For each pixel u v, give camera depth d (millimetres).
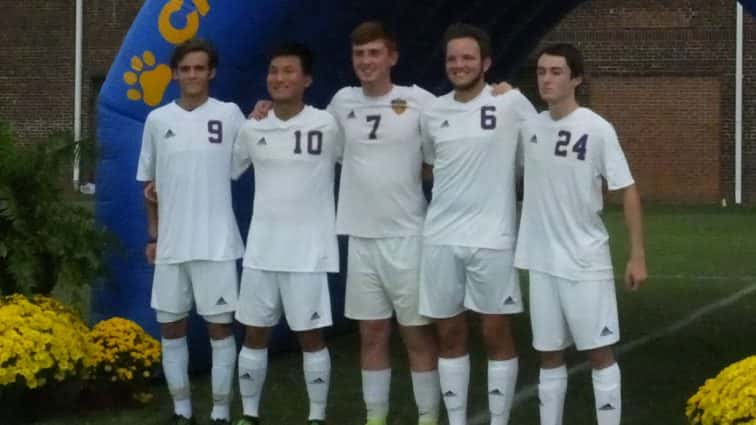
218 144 5203
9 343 5203
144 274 6203
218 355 5273
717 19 19203
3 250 5719
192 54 5191
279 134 5000
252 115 5117
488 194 4703
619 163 4477
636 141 19578
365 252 4926
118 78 6207
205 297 5203
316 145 4965
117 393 5715
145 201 5945
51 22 20953
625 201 4516
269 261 5000
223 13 6062
